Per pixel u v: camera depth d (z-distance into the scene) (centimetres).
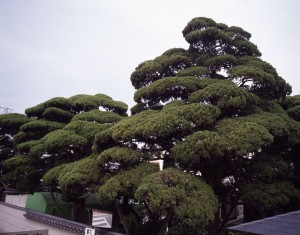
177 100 1142
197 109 973
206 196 824
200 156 898
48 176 1228
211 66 1259
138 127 966
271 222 512
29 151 1534
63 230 1110
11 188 1980
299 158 1217
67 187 1038
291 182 1145
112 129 1056
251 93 1108
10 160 1611
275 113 1155
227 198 1172
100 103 1825
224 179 1166
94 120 1576
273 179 1059
